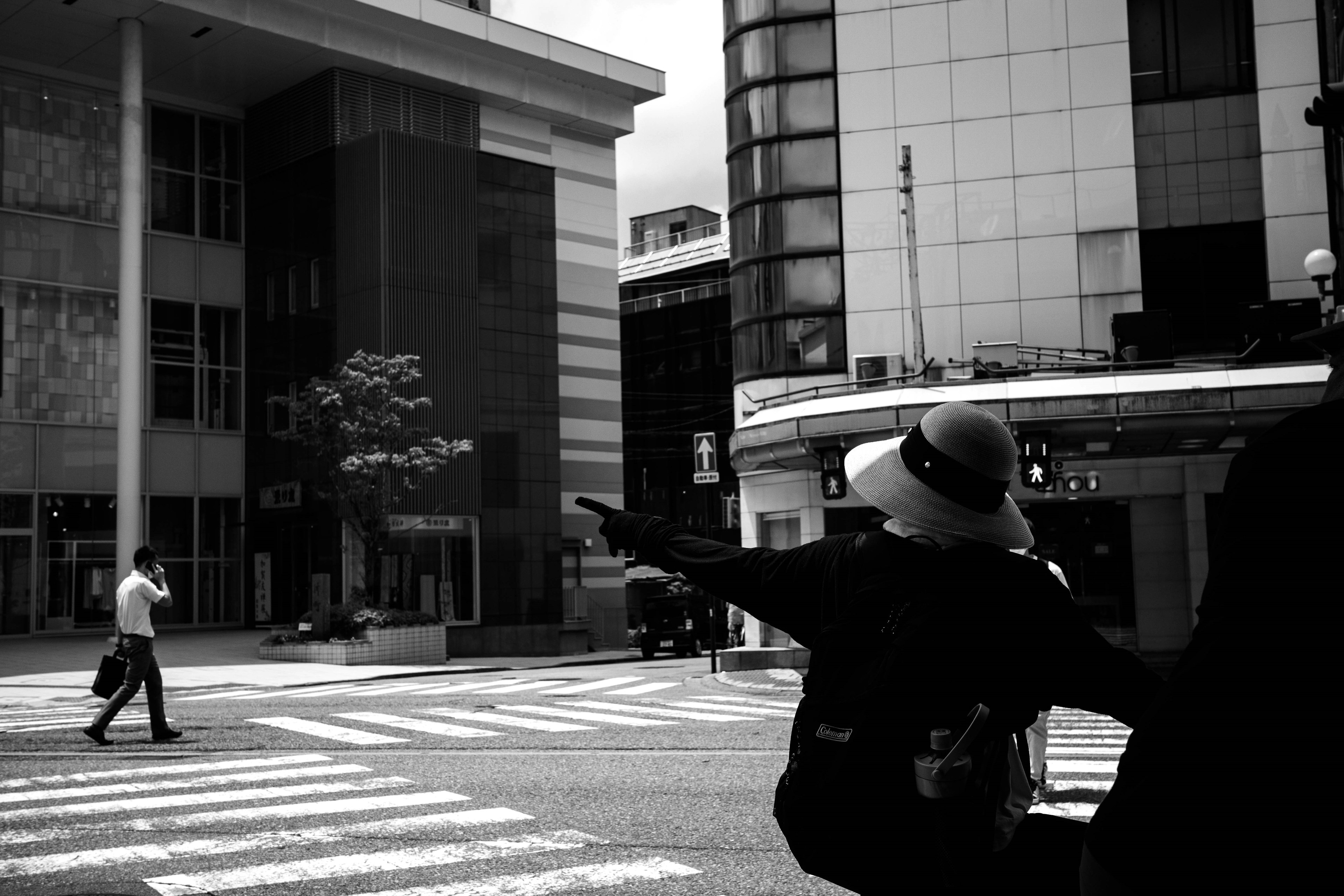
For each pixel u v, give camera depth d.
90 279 33.50
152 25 30.98
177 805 7.75
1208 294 21.55
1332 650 1.38
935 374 22.22
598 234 40.34
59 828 7.00
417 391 32.09
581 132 39.81
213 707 15.38
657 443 69.56
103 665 11.25
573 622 37.66
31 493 31.95
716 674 20.45
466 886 5.57
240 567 35.25
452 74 35.12
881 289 22.77
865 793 2.08
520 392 35.16
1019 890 2.13
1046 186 22.20
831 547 2.38
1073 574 21.23
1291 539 1.42
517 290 35.62
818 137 23.34
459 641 32.34
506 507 34.34
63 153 33.34
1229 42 21.83
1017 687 2.12
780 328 23.23
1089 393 18.30
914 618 2.13
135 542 29.36
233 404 35.62
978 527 2.25
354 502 28.06
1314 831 1.37
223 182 35.88
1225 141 21.69
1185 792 1.43
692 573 2.49
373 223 32.06
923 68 22.94
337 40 32.75
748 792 8.12
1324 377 17.77
